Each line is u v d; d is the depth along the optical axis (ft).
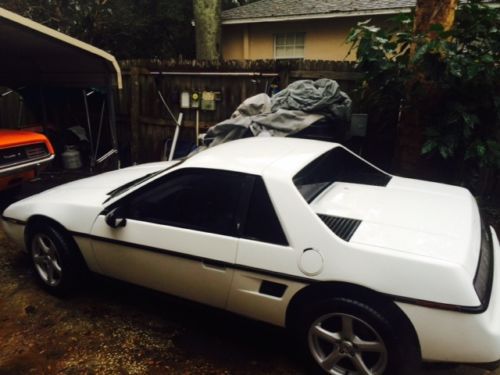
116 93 25.58
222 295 8.43
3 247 14.11
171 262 8.73
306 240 7.29
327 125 16.20
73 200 10.41
